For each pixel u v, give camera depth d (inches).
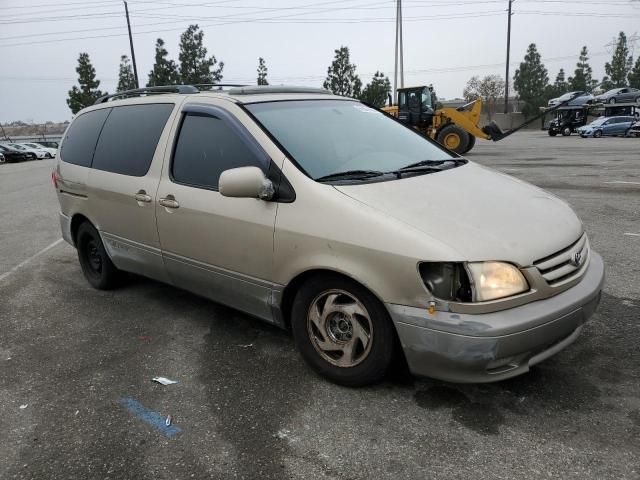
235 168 127.5
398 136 157.6
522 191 131.3
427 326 102.2
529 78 2827.3
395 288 105.0
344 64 1750.7
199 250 143.3
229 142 137.3
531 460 95.9
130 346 151.1
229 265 136.2
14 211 424.2
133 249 169.8
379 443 103.0
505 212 114.7
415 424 108.0
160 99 164.9
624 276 187.2
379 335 112.0
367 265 108.0
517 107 2930.6
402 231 105.0
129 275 202.8
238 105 139.7
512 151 850.8
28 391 128.7
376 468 96.3
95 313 178.1
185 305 181.2
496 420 107.9
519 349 100.2
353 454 100.3
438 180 128.5
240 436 107.3
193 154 146.5
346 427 108.3
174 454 102.7
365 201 113.2
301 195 119.6
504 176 145.8
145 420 114.2
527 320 99.7
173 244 151.4
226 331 158.1
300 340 127.2
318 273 119.3
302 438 105.7
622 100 1694.1
